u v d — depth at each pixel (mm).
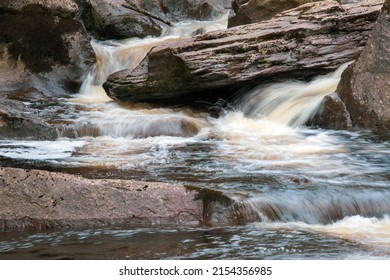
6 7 15891
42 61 15812
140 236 6645
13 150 10430
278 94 12656
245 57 12633
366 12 12977
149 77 13266
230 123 12508
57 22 16016
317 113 11734
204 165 9156
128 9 18703
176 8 21031
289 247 6285
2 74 15500
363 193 7508
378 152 9781
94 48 16875
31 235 6734
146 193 7133
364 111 11180
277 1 16266
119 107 13562
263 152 9961
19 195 7027
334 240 6508
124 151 10359
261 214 7145
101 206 7055
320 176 8352
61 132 11609
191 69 12508
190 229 6879
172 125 11781
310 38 12805
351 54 12852
